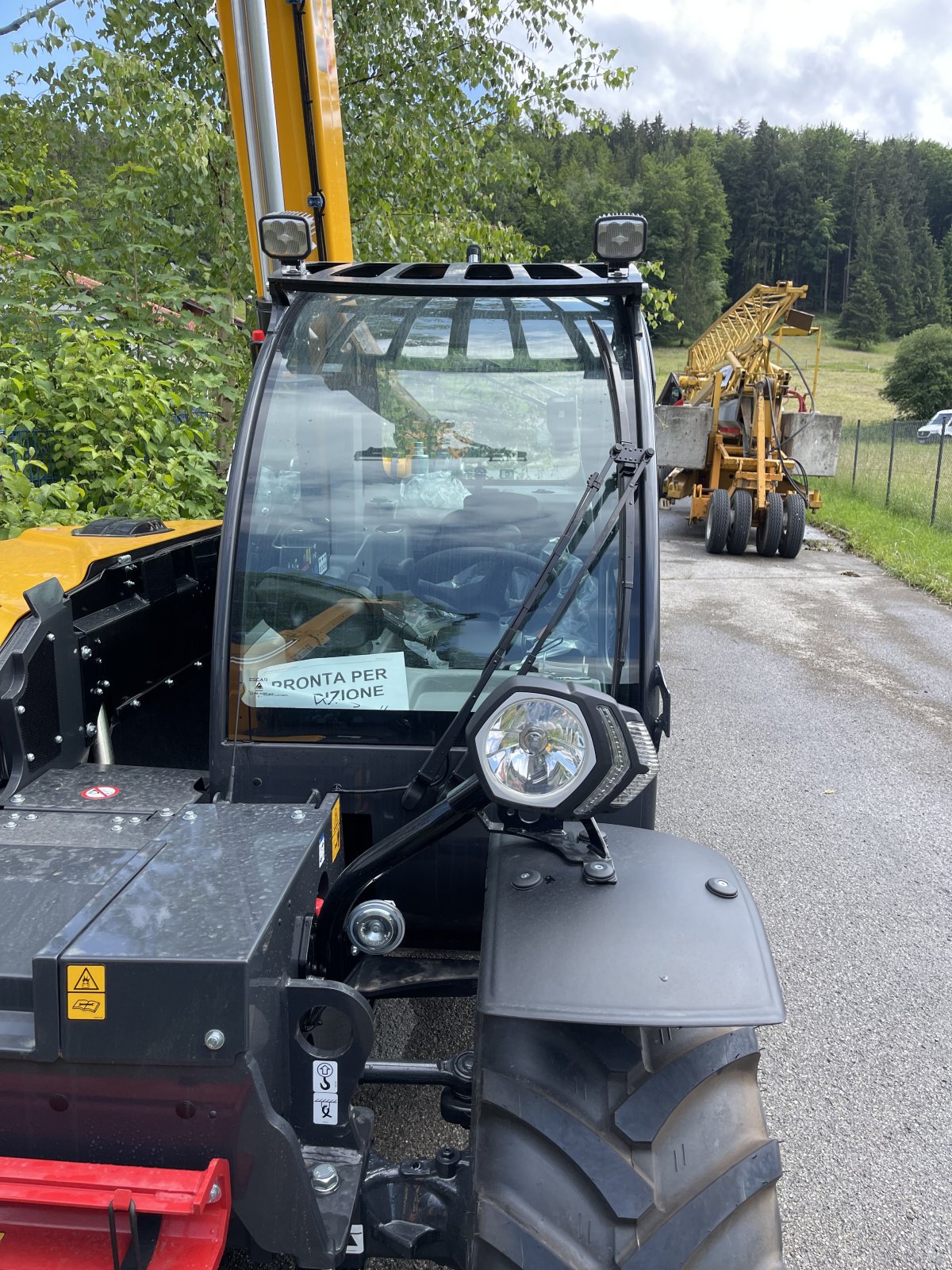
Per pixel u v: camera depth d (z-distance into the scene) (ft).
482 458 8.14
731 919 6.12
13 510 16.63
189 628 11.07
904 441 88.02
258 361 8.34
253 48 14.67
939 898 14.60
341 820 7.79
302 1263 5.34
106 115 26.81
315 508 8.02
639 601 7.64
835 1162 9.32
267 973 5.22
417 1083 6.65
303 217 9.07
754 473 49.47
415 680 7.82
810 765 20.20
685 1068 5.96
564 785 5.74
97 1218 4.95
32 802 7.03
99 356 20.31
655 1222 5.36
